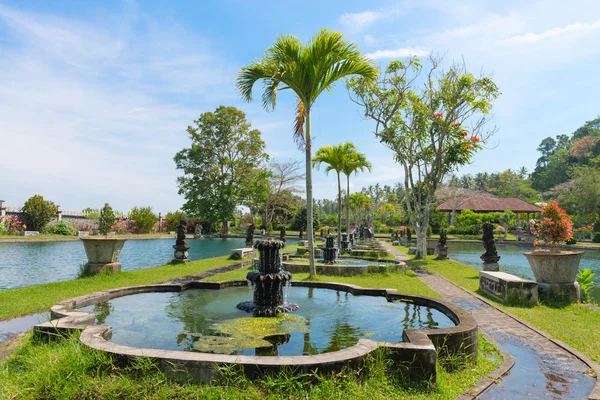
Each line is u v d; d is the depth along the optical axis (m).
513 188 81.06
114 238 10.30
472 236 41.78
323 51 9.34
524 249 29.41
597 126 81.31
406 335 3.97
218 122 42.31
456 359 3.91
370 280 10.45
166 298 6.93
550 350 4.69
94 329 4.09
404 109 17.89
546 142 96.56
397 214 71.12
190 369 3.13
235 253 16.14
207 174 42.81
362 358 3.33
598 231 37.06
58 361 3.29
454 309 5.42
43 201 31.41
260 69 9.75
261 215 51.25
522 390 3.50
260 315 5.66
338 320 5.46
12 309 6.25
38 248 22.34
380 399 3.05
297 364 3.08
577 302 7.72
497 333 5.46
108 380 3.09
